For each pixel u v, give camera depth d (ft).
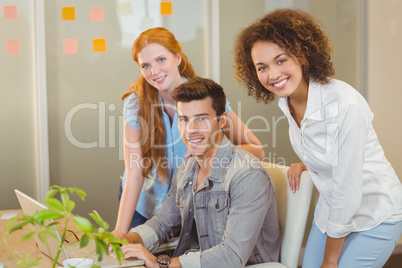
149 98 7.21
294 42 4.98
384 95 11.07
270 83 5.21
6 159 9.36
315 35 5.15
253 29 5.23
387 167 5.44
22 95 9.35
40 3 9.25
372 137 5.35
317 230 5.88
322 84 5.14
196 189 5.66
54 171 9.59
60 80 9.53
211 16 10.18
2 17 9.18
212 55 10.22
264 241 5.45
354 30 10.91
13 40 9.25
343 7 10.84
